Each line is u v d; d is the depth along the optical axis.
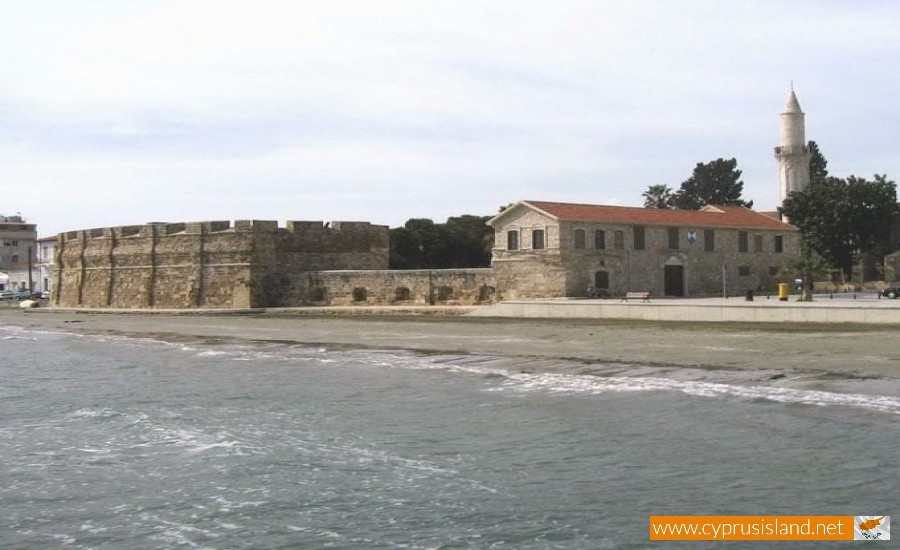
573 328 46.47
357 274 71.06
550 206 62.94
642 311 48.88
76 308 87.31
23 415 26.45
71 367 40.38
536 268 61.91
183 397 28.98
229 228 76.62
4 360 44.53
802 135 101.19
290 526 14.46
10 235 163.38
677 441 18.81
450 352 38.91
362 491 16.23
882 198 91.56
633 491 15.43
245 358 42.03
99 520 15.25
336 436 21.23
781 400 22.38
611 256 63.25
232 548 13.58
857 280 95.12
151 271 79.81
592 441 19.30
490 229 111.00
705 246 69.44
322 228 78.94
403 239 105.75
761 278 73.38
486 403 25.02
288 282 74.88
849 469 15.83
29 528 14.91
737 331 39.81
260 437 21.52
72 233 90.50
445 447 19.52
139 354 46.19
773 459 16.83
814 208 92.12
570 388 26.98
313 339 49.38
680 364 30.14
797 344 33.19
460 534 13.68
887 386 23.36
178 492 16.81
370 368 35.28
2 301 121.19
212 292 76.00
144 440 21.84
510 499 15.30
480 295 65.38
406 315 63.75
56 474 18.58
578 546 12.96
